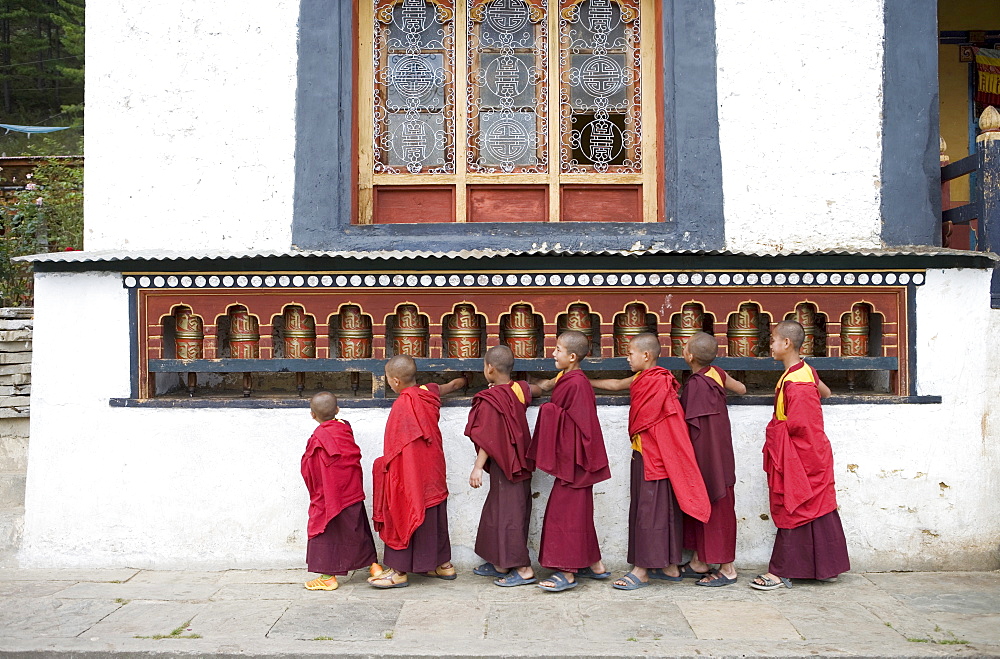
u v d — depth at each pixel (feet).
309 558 12.42
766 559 13.58
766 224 14.24
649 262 13.29
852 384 14.96
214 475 13.56
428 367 13.41
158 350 13.60
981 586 12.68
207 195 14.25
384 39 15.02
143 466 13.57
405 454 12.32
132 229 14.25
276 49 14.26
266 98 14.25
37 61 74.33
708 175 14.24
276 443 13.55
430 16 15.02
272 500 13.57
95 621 11.25
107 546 13.61
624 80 15.05
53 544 13.62
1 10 74.18
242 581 12.97
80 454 13.58
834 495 12.51
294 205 14.25
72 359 13.58
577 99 15.06
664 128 14.46
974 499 13.53
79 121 64.54
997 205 13.58
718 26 14.26
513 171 15.03
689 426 12.59
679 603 11.94
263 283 13.42
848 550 13.51
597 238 14.29
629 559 12.82
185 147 14.25
